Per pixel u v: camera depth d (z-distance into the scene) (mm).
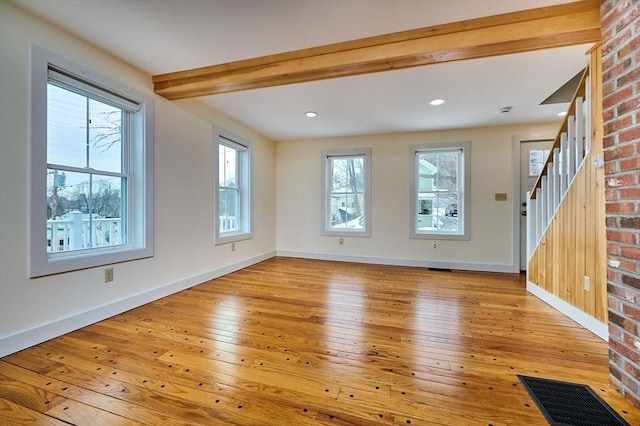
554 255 2732
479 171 4430
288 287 3414
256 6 1856
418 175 4801
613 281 1516
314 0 1797
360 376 1622
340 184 5230
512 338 2096
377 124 4301
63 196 2250
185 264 3338
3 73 1833
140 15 1951
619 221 1478
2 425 1258
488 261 4406
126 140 2750
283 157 5418
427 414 1331
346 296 3074
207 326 2297
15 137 1893
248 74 2549
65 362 1758
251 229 4688
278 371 1668
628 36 1421
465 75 2736
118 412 1336
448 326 2303
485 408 1368
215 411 1346
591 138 2244
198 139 3531
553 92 3123
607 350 1925
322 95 3242
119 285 2584
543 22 1896
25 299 1942
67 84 2199
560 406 1382
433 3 1832
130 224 2779
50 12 1928
